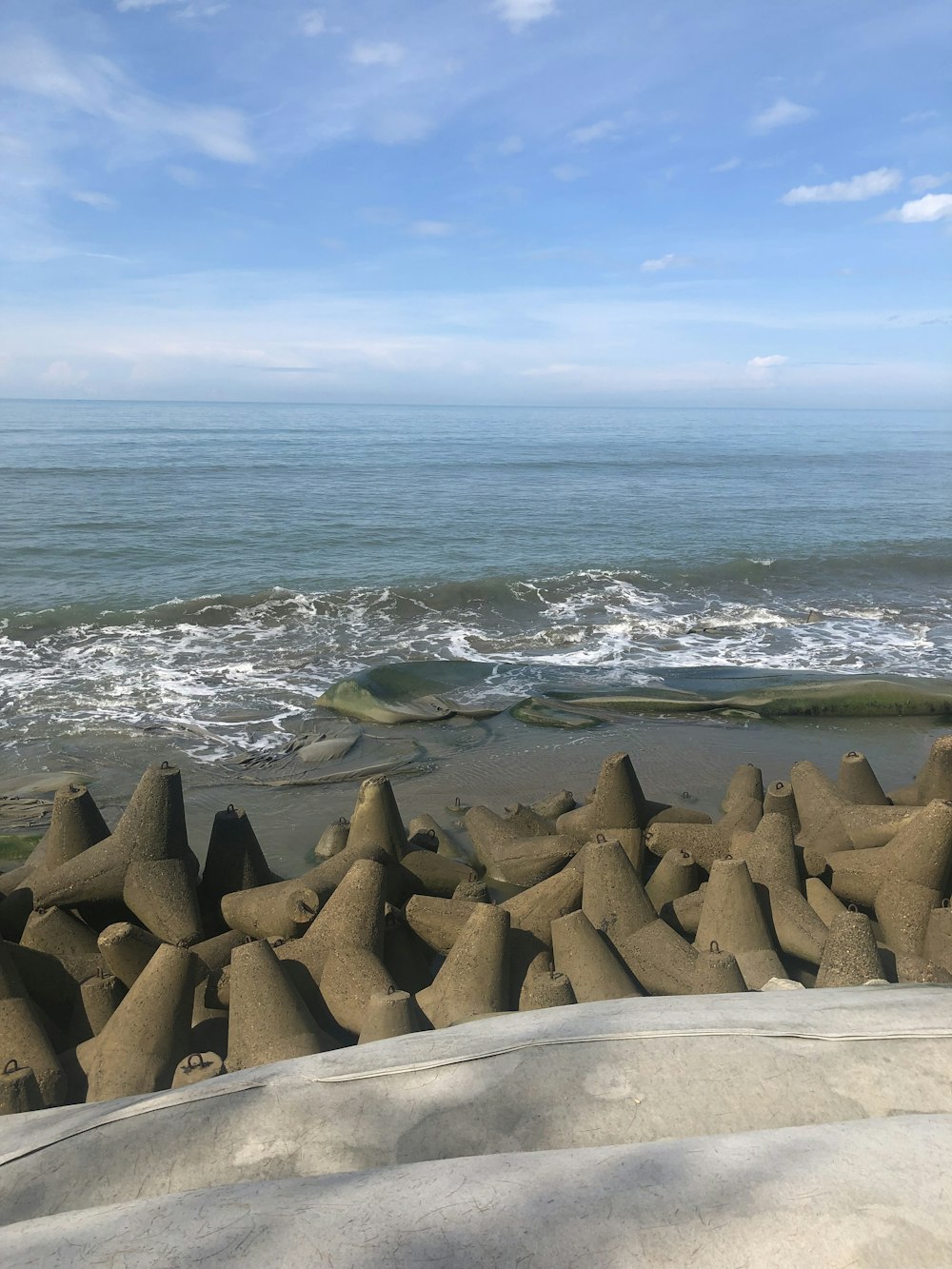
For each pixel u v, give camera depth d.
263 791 10.61
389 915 6.16
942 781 8.27
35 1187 3.07
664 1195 2.52
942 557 25.62
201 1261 2.39
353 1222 2.50
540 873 7.82
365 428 118.75
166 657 16.28
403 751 11.86
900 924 6.46
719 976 5.30
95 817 7.20
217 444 77.06
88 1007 5.57
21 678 14.91
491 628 18.73
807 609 20.31
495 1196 2.57
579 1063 3.44
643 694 13.59
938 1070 3.33
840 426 168.12
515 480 49.47
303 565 24.83
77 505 34.47
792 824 7.90
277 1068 3.60
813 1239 2.34
